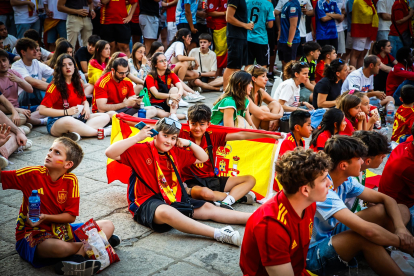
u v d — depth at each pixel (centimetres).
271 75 1030
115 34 910
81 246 279
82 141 563
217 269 288
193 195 378
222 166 412
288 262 218
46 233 277
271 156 395
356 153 260
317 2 977
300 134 405
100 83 614
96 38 768
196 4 954
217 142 399
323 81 643
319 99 642
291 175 215
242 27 771
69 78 568
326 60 798
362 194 294
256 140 398
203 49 870
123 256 302
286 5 882
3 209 368
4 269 278
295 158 218
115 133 396
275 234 215
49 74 684
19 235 281
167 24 1065
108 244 286
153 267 288
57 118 566
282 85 649
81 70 792
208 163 395
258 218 222
